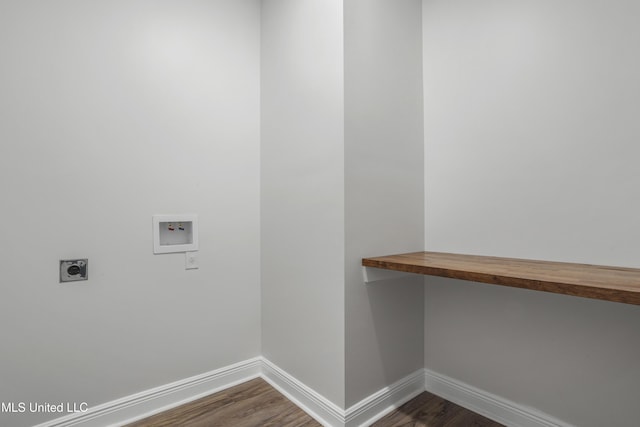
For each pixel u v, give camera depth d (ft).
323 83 5.03
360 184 4.94
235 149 6.30
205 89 5.93
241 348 6.41
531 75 4.66
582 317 4.25
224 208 6.17
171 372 5.59
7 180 4.28
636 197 3.86
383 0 5.32
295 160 5.63
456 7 5.53
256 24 6.57
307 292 5.40
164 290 5.52
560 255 4.44
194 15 5.81
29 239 4.42
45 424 4.52
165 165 5.50
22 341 4.39
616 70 3.96
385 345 5.32
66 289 4.68
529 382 4.72
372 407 5.06
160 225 5.53
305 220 5.43
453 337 5.60
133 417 5.17
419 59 5.96
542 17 4.54
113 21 5.02
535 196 4.65
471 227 5.37
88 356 4.85
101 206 4.94
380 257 5.15
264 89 6.46
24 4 4.37
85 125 4.80
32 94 4.42
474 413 5.24
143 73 5.29
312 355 5.31
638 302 2.69
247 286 6.48
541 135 4.58
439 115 5.78
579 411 4.28
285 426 4.99
